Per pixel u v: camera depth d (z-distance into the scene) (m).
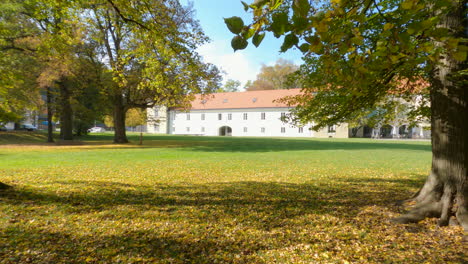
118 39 25.50
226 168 12.85
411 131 55.84
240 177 10.67
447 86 5.25
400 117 9.11
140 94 28.39
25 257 3.96
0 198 6.66
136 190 8.20
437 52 2.73
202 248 4.42
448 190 5.35
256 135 62.50
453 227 5.02
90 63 25.77
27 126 52.28
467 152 5.26
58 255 4.06
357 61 2.97
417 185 9.27
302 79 7.37
